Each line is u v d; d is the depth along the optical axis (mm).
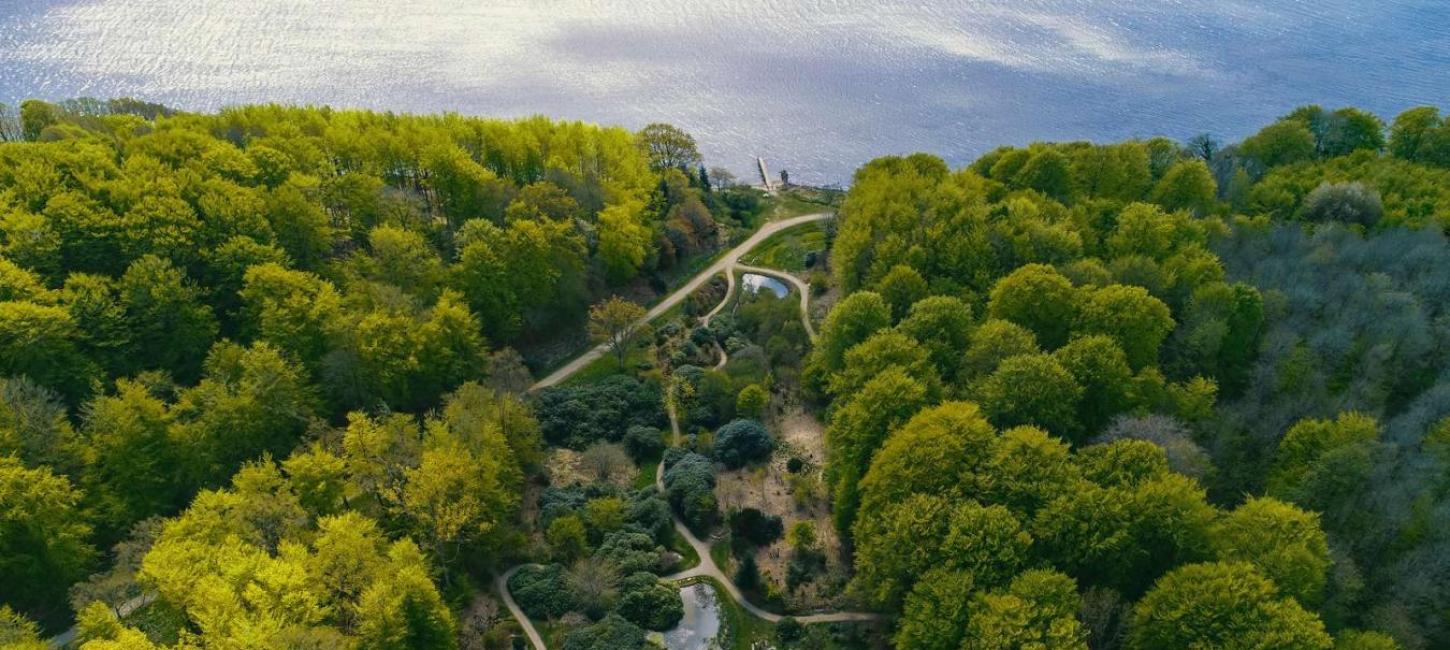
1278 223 155625
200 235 133250
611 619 94438
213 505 95000
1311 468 97062
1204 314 119438
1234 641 73125
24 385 104438
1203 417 107250
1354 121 189750
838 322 125812
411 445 107062
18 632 81625
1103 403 105938
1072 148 184125
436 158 158750
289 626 78125
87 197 131125
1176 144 194125
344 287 137750
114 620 82062
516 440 116188
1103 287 124500
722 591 101375
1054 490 87312
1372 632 77375
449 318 130625
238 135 170750
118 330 118625
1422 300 129750
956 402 99812
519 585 100062
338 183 151750
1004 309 120500
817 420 130750
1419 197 159375
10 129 174250
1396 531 90625
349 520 92438
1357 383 113938
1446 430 101375
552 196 163750
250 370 114625
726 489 116375
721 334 153625
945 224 142750
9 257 121000
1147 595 79312
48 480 95312
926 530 85312
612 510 107938
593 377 143500
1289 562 81000
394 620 82000
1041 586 77625
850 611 98000
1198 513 85500
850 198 171875
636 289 171000
